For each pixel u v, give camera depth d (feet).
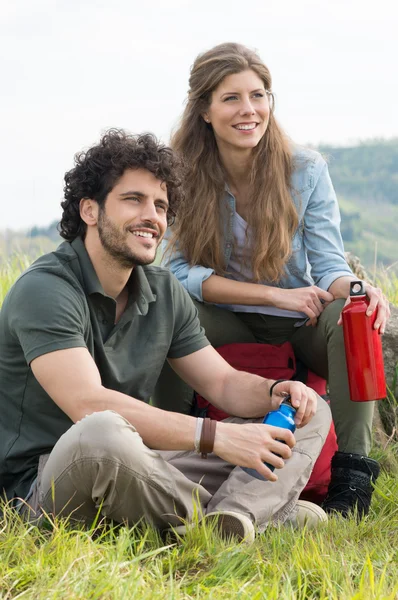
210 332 16.96
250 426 12.54
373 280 24.93
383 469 16.90
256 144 16.66
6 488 13.17
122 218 13.07
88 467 11.59
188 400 16.49
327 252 16.96
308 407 13.38
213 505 12.94
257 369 16.29
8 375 13.12
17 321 12.62
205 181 17.08
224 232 17.20
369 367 14.74
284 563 11.39
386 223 386.93
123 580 9.99
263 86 16.69
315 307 16.03
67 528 11.93
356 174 450.71
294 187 17.01
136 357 13.88
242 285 16.66
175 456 14.23
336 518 13.93
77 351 12.51
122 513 12.06
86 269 13.26
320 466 15.23
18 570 10.19
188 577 10.87
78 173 13.25
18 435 13.08
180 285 14.70
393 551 12.25
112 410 12.27
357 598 10.07
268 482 13.03
